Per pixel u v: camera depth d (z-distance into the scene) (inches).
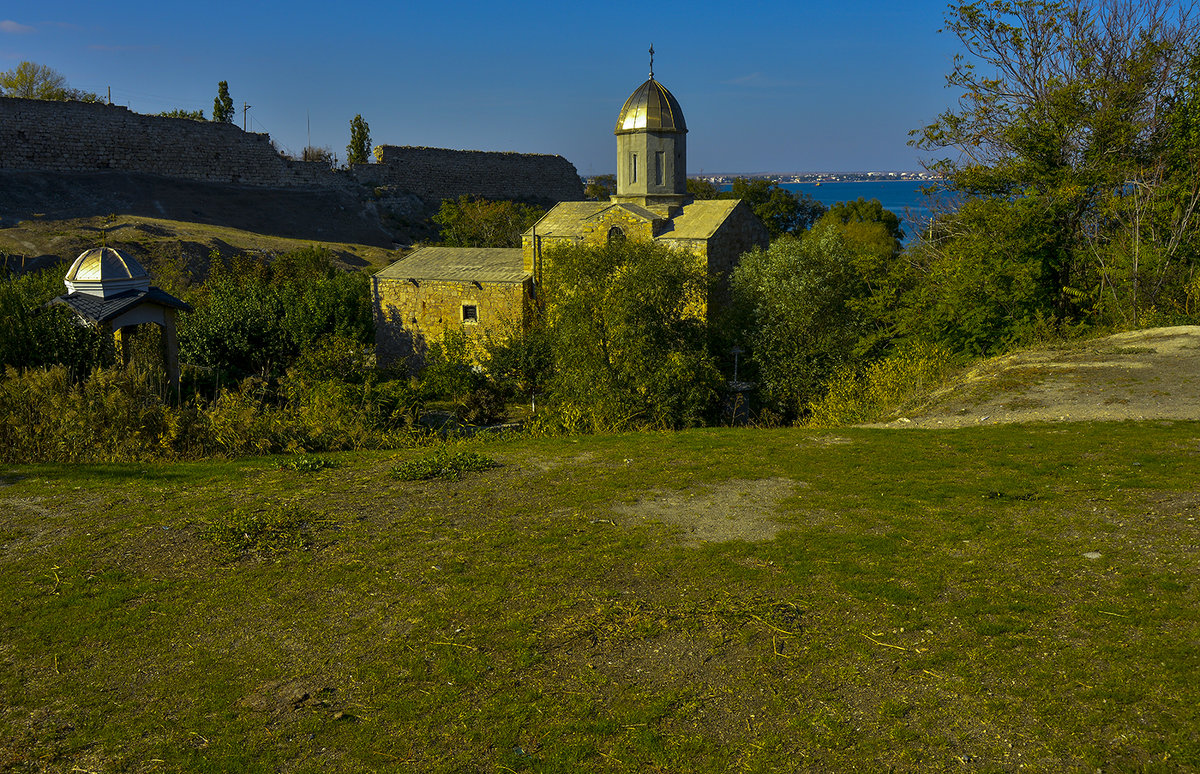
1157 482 342.0
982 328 880.3
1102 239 947.3
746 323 1093.1
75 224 1769.2
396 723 199.3
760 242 1444.4
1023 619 232.2
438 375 1105.4
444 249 1585.9
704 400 805.9
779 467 416.5
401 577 281.4
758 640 231.0
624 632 238.1
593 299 868.6
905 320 948.6
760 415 961.5
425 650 232.2
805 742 187.2
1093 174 945.5
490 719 199.8
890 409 631.2
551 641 235.1
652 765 181.6
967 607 241.1
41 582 281.0
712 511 346.6
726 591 262.5
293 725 199.5
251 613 257.0
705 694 206.8
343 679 218.8
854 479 385.7
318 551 307.3
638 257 928.3
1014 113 1035.9
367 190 2805.1
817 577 269.7
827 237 1209.4
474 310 1421.0
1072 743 180.4
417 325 1467.8
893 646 223.9
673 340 884.6
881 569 272.5
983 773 173.5
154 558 301.7
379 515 350.6
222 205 2353.6
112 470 429.1
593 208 1483.8
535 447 491.2
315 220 2508.6
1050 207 931.3
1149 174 935.7
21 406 512.7
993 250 912.9
